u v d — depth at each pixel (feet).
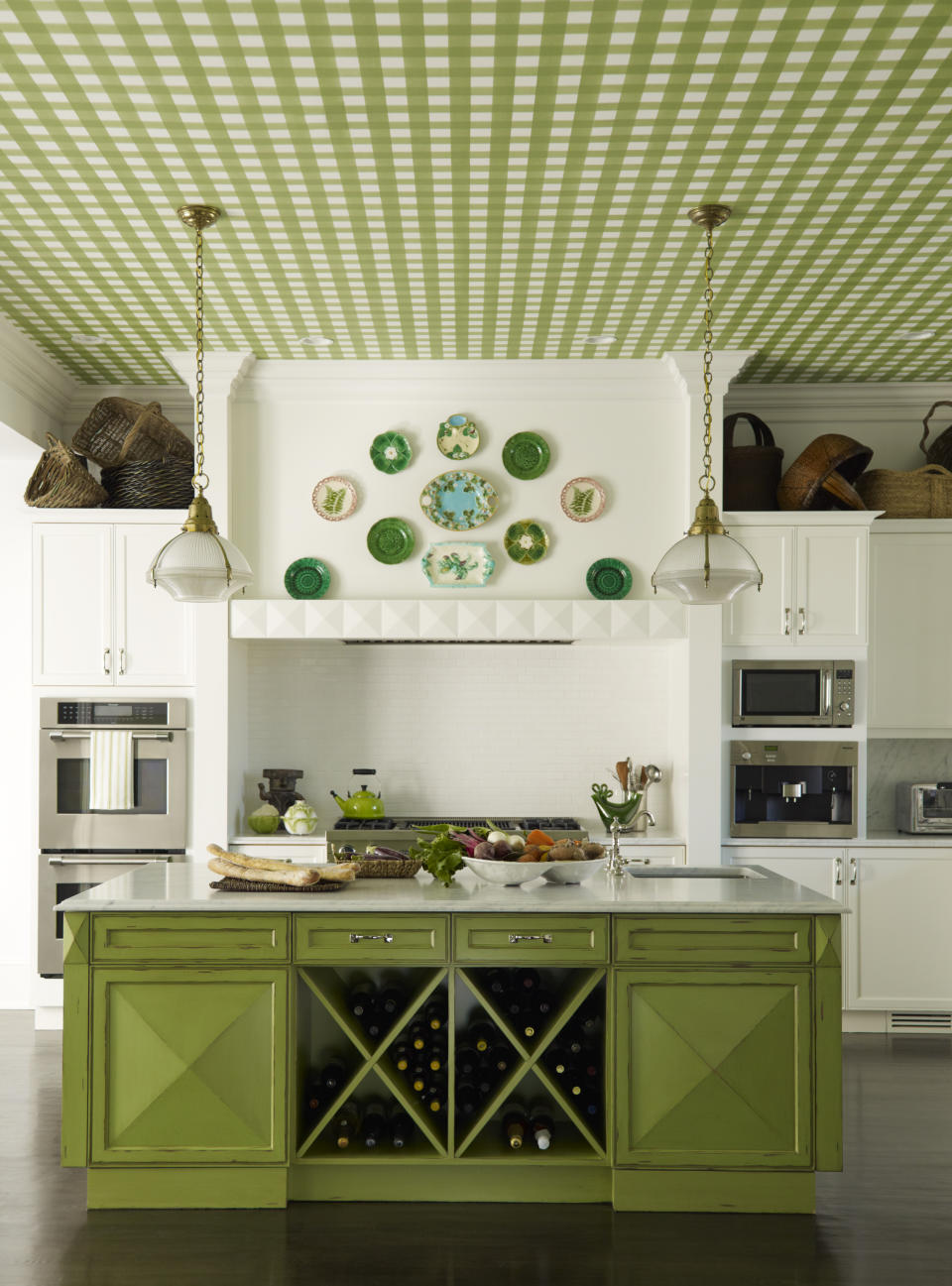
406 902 11.63
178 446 18.97
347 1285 10.14
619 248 13.94
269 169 11.73
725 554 12.25
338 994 12.52
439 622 18.53
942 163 11.67
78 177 11.91
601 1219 11.58
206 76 9.93
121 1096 11.66
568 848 12.53
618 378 18.81
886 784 20.22
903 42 9.45
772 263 14.48
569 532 18.93
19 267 14.48
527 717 20.56
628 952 11.73
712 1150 11.65
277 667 20.49
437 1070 12.39
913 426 20.47
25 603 20.01
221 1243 10.95
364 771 19.77
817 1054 11.65
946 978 18.42
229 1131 11.68
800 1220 11.55
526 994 12.67
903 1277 10.32
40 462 18.38
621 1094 11.72
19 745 19.98
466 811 20.51
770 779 18.49
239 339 17.58
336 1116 12.36
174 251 14.01
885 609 18.97
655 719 20.54
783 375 19.71
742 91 10.23
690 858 18.35
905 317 16.66
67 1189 12.21
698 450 18.51
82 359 18.53
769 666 18.48
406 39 9.36
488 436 18.93
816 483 18.54
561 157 11.48
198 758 18.30
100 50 9.49
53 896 18.22
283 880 12.07
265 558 18.89
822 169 11.80
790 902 11.63
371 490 18.90
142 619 18.37
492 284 15.20
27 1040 17.80
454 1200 12.01
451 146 11.24
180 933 11.73
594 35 9.31
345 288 15.30
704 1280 10.26
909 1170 12.81
